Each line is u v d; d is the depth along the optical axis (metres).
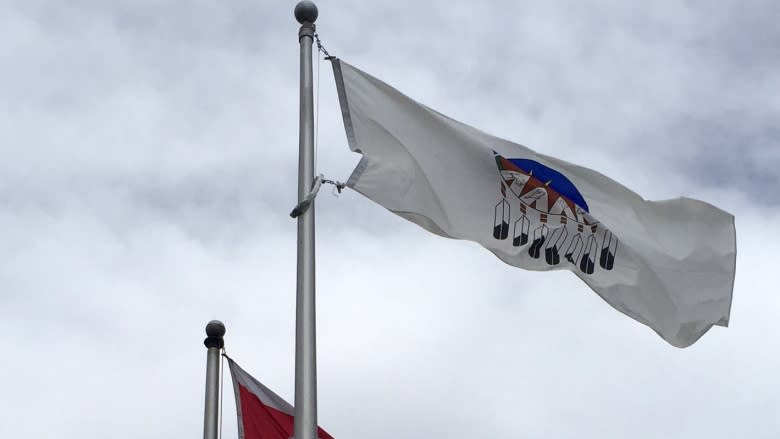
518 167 11.97
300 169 10.50
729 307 13.16
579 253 12.17
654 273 12.64
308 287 9.61
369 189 10.70
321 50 11.30
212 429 14.34
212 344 14.77
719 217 13.27
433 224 11.10
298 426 8.83
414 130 11.37
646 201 12.88
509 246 11.63
